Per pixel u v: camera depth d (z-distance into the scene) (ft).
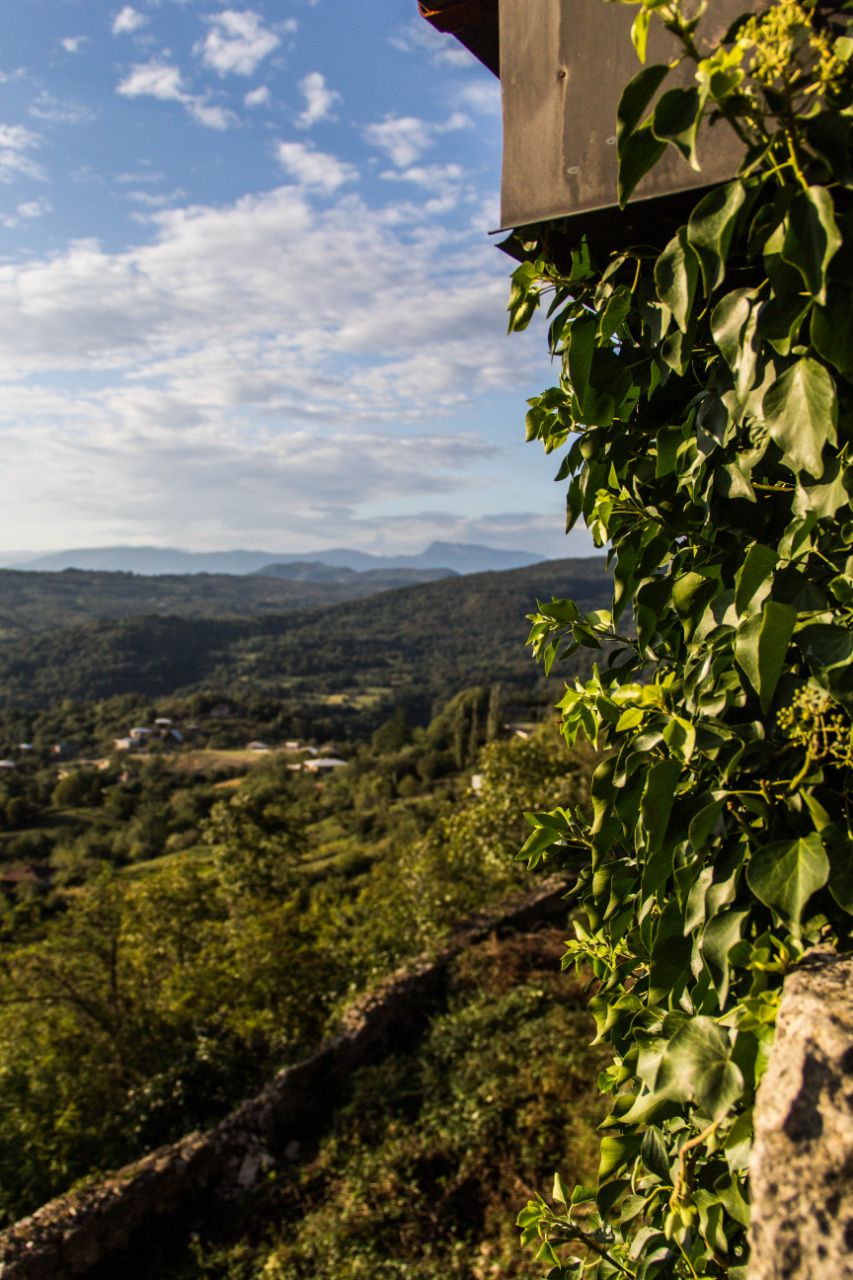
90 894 40.29
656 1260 4.10
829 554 3.66
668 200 4.13
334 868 114.32
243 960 38.06
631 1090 4.57
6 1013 35.32
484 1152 19.35
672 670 4.22
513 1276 15.34
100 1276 18.84
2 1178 27.30
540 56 4.59
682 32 3.04
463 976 29.04
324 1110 24.20
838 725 3.07
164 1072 31.58
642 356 4.34
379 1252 17.34
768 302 3.20
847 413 3.36
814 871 2.88
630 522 4.74
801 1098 2.39
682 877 3.39
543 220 4.56
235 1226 20.15
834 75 2.92
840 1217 2.19
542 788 45.09
